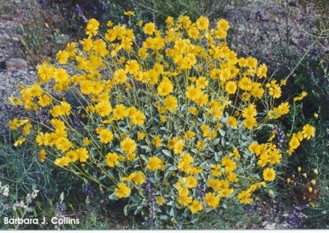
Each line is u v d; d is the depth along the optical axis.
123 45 1.69
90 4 2.43
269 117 1.68
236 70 1.64
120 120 1.65
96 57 1.63
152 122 1.62
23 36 2.24
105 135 1.53
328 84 1.91
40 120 1.77
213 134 1.61
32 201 1.64
